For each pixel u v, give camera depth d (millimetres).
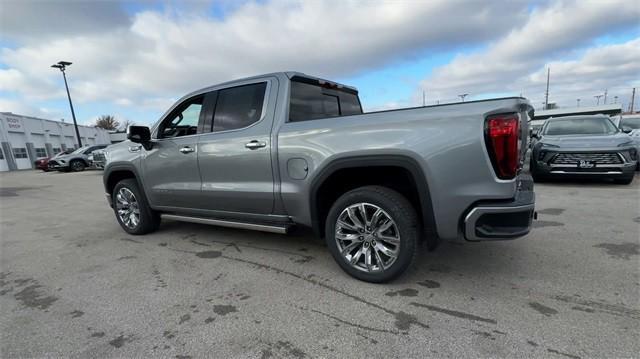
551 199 5594
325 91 3721
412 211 2580
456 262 3109
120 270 3318
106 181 4676
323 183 2832
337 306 2443
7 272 3412
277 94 3168
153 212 4434
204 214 3787
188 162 3682
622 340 1920
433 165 2383
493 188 2279
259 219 3348
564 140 6922
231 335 2145
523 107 2535
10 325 2377
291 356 1919
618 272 2775
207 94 3627
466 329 2092
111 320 2389
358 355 1900
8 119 29969
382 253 2703
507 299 2424
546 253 3230
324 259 3367
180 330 2225
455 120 2332
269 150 3068
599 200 5375
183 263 3416
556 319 2150
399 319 2240
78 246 4207
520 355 1837
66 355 2016
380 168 2699
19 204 8305
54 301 2719
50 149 35594
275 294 2664
